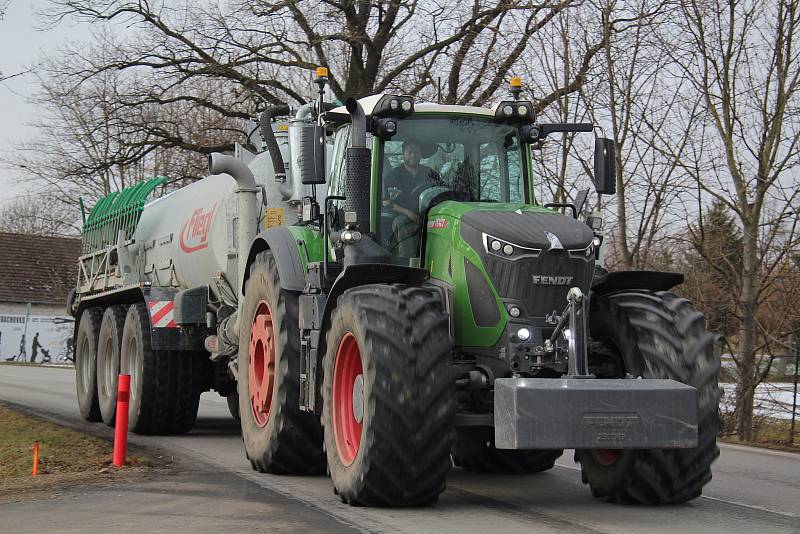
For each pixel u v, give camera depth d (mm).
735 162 13352
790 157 12945
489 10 22125
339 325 7270
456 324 7363
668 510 6988
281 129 11281
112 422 13602
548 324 7051
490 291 7133
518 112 8070
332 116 8070
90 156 26078
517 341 6992
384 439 6621
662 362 6879
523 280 7047
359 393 7125
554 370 6957
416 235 7891
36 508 6895
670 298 7355
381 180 7918
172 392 12508
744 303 13141
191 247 12266
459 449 9125
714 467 9734
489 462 9016
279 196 10875
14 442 10719
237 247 10984
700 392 6879
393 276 7273
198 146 25594
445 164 8039
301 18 23750
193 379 12617
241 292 10539
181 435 12789
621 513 6832
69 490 7734
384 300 6887
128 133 25375
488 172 8109
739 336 13320
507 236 7113
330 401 7438
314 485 8062
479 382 7113
